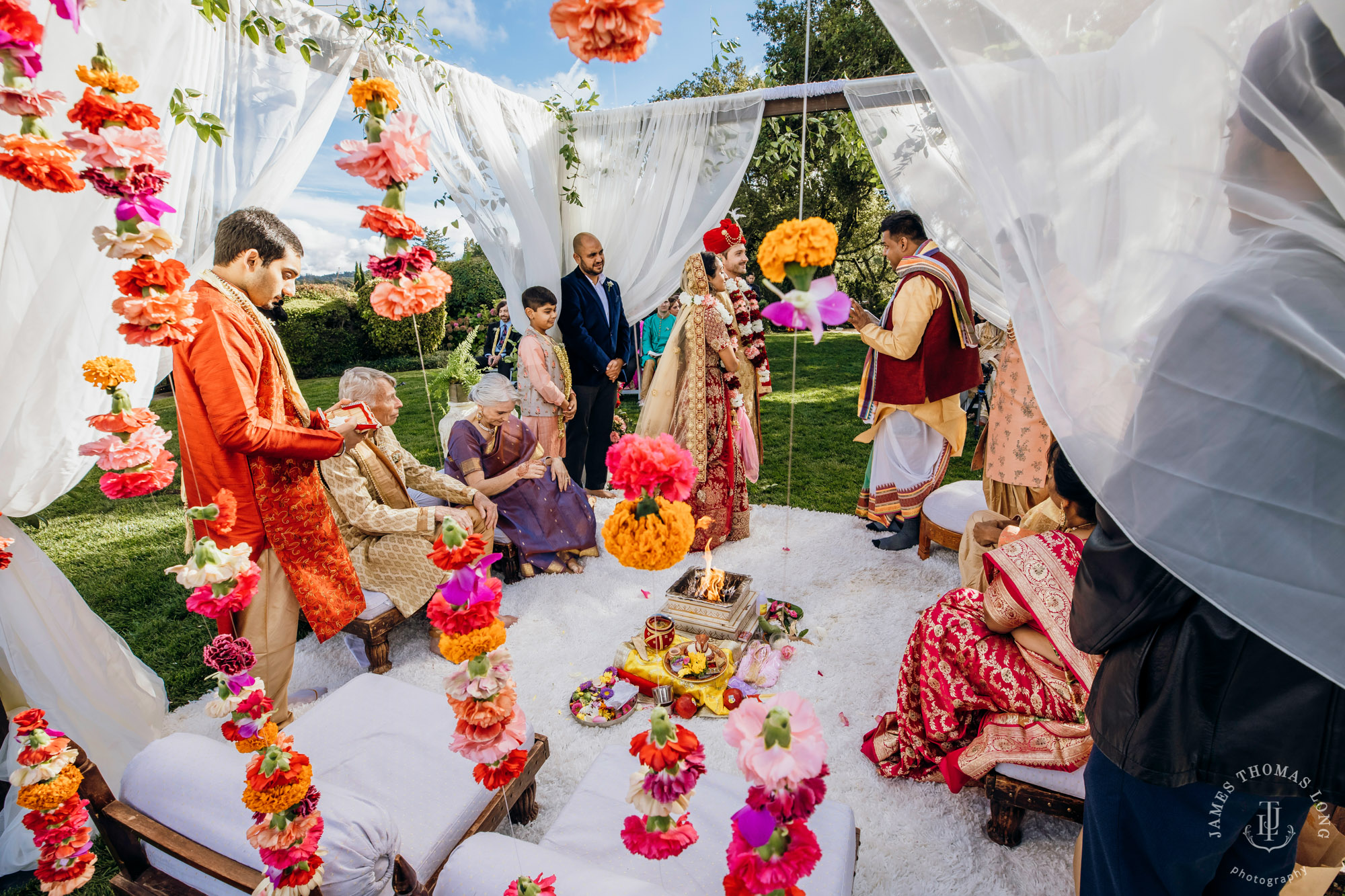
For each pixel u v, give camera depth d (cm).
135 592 404
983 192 134
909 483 401
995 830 209
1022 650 207
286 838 129
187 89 233
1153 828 123
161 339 126
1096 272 116
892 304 371
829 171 879
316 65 308
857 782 237
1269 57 94
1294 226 94
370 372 328
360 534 315
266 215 225
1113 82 114
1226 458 94
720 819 172
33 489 214
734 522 435
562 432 483
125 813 159
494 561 114
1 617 218
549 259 480
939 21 126
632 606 359
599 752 254
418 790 187
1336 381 88
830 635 327
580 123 511
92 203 200
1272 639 95
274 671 246
